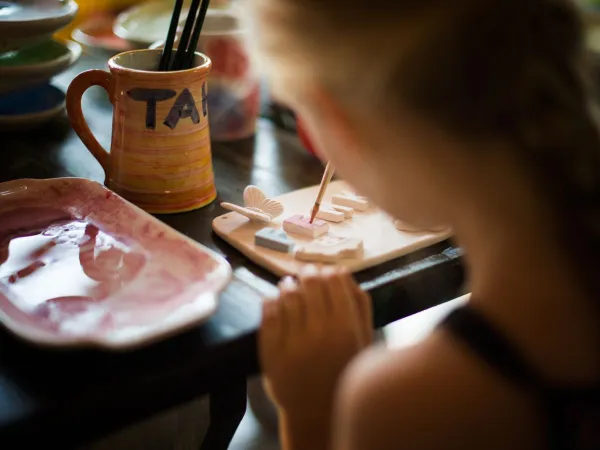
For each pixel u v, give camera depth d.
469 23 0.37
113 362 0.54
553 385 0.41
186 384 0.55
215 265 0.60
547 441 0.41
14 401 0.50
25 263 0.63
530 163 0.39
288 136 1.00
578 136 0.39
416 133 0.40
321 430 0.55
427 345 0.43
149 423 1.03
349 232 0.72
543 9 0.38
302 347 0.53
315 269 0.57
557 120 0.38
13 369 0.53
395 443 0.42
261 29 0.44
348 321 0.54
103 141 0.94
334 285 0.55
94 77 0.76
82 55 1.23
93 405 0.50
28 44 0.92
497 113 0.38
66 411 0.49
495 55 0.37
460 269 0.69
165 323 0.53
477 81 0.37
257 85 0.96
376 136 0.42
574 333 0.40
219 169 0.88
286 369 0.53
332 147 0.45
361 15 0.38
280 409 0.56
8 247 0.65
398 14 0.38
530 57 0.37
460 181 0.40
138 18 1.13
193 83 0.73
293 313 0.54
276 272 0.65
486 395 0.41
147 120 0.73
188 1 1.16
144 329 0.52
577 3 0.40
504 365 0.41
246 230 0.72
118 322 0.55
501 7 0.37
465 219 0.42
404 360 0.43
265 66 0.45
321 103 0.43
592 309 0.40
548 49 0.38
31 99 0.97
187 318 0.53
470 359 0.42
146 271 0.61
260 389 1.23
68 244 0.66
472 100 0.37
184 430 1.02
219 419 0.79
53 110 0.97
